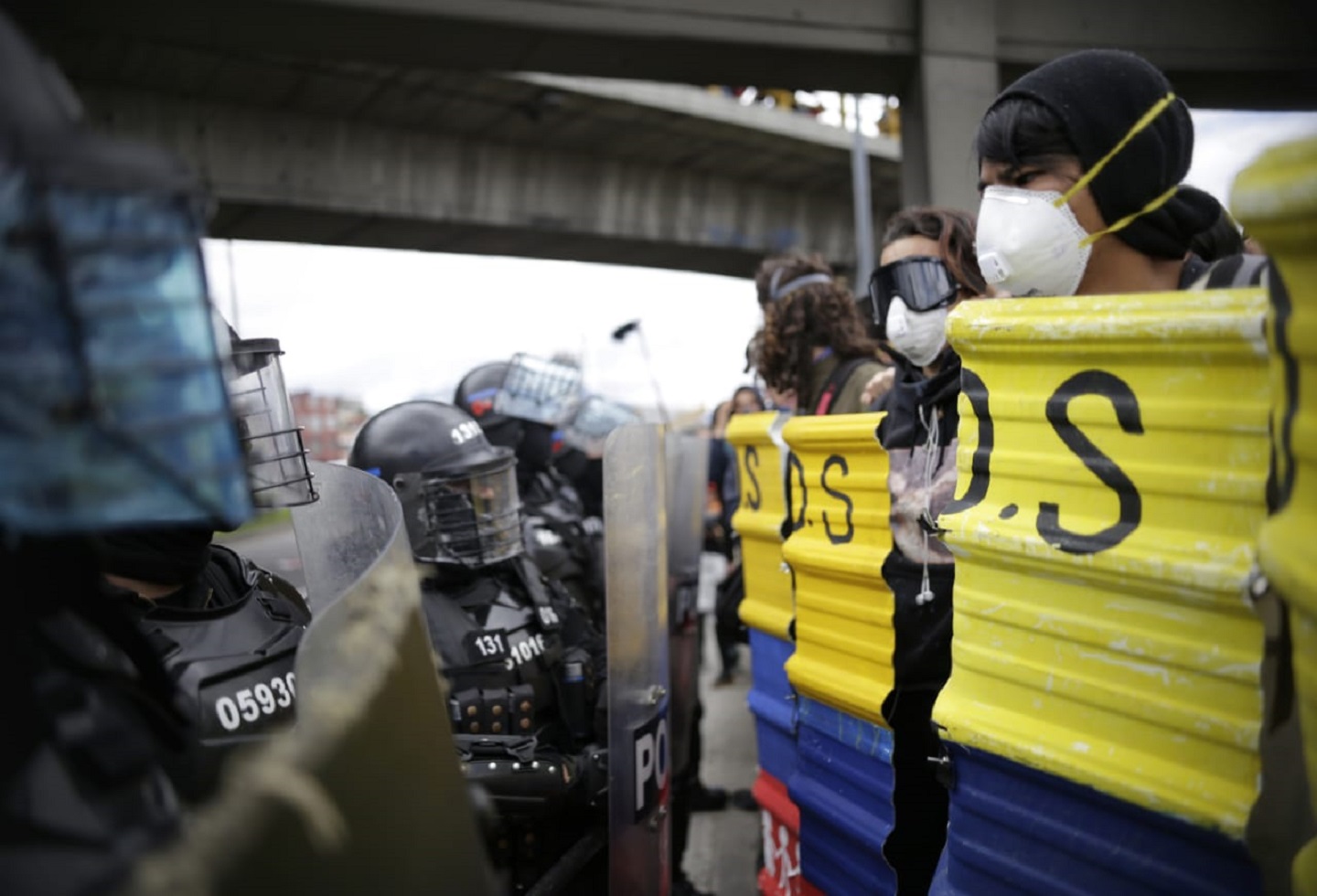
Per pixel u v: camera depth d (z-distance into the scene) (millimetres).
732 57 9336
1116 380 1300
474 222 18172
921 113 9836
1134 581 1267
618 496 2400
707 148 19578
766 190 22250
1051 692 1392
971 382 1521
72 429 696
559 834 2754
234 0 7777
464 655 2746
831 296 3221
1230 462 1180
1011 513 1441
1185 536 1226
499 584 2939
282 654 1515
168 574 1459
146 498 733
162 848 770
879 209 24297
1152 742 1274
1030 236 1599
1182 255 1599
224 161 15305
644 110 17297
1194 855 1248
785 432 2623
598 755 2707
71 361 694
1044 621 1394
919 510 2137
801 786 2658
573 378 4266
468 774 2475
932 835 2225
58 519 701
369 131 16594
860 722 2381
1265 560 1036
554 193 19125
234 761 1099
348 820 908
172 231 753
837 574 2387
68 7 7586
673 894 3643
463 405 4281
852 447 2328
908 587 2164
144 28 8047
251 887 794
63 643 807
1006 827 1482
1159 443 1251
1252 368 1153
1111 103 1540
